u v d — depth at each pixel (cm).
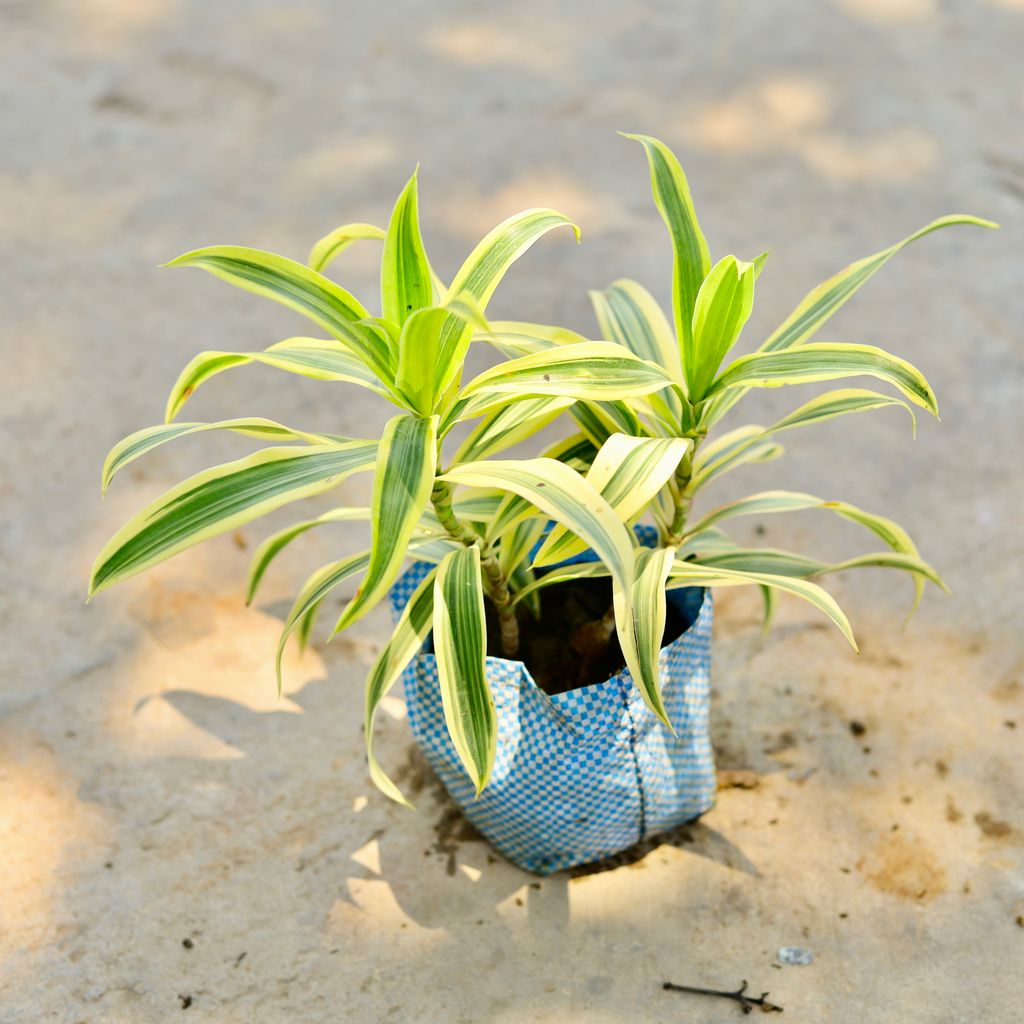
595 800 206
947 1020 206
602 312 210
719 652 230
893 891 213
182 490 190
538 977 209
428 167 322
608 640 210
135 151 329
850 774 221
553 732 202
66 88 352
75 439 250
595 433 205
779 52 369
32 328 272
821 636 231
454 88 355
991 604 233
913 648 230
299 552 240
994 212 303
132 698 227
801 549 239
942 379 256
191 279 287
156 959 211
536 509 200
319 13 391
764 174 318
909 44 371
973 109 340
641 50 372
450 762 207
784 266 287
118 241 298
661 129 336
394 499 188
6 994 209
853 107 343
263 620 234
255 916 213
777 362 197
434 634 195
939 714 225
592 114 343
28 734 225
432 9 395
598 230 300
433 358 187
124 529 189
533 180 317
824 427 251
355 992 209
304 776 222
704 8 394
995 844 216
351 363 197
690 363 198
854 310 275
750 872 214
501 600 206
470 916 212
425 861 216
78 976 210
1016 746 222
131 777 222
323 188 315
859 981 208
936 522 240
